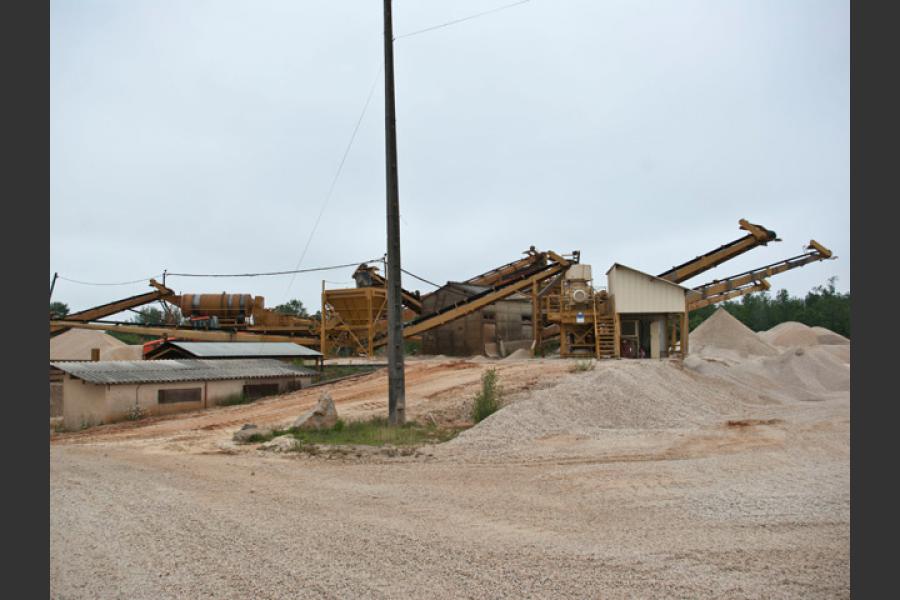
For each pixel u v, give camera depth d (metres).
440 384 30.19
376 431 20.16
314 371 39.38
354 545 8.84
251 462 16.45
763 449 17.22
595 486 12.90
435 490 12.70
